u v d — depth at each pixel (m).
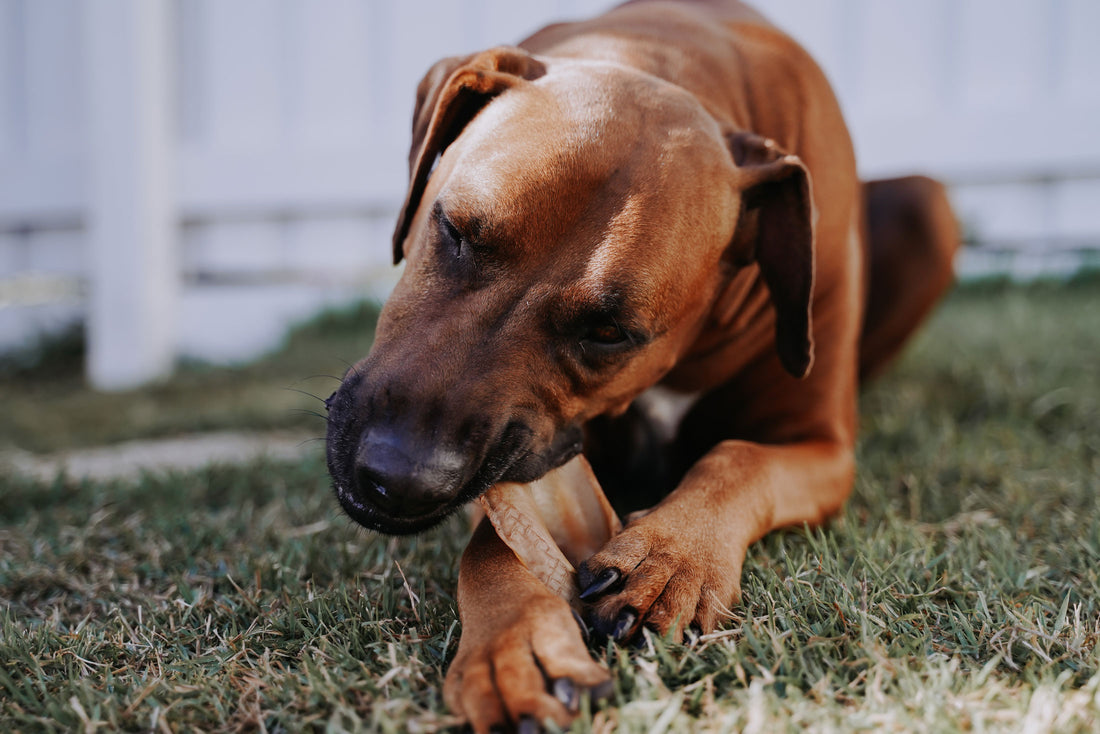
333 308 2.01
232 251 2.00
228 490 0.92
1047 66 1.65
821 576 0.64
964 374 1.23
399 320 0.66
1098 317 1.43
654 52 0.81
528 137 0.67
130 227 1.80
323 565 0.71
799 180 0.72
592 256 0.65
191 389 1.61
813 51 1.77
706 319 0.75
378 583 0.68
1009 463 0.91
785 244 0.73
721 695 0.54
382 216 1.95
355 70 1.91
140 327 1.81
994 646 0.57
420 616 0.61
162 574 0.72
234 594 0.68
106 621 0.65
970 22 1.68
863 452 0.98
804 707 0.52
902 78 1.73
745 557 0.68
